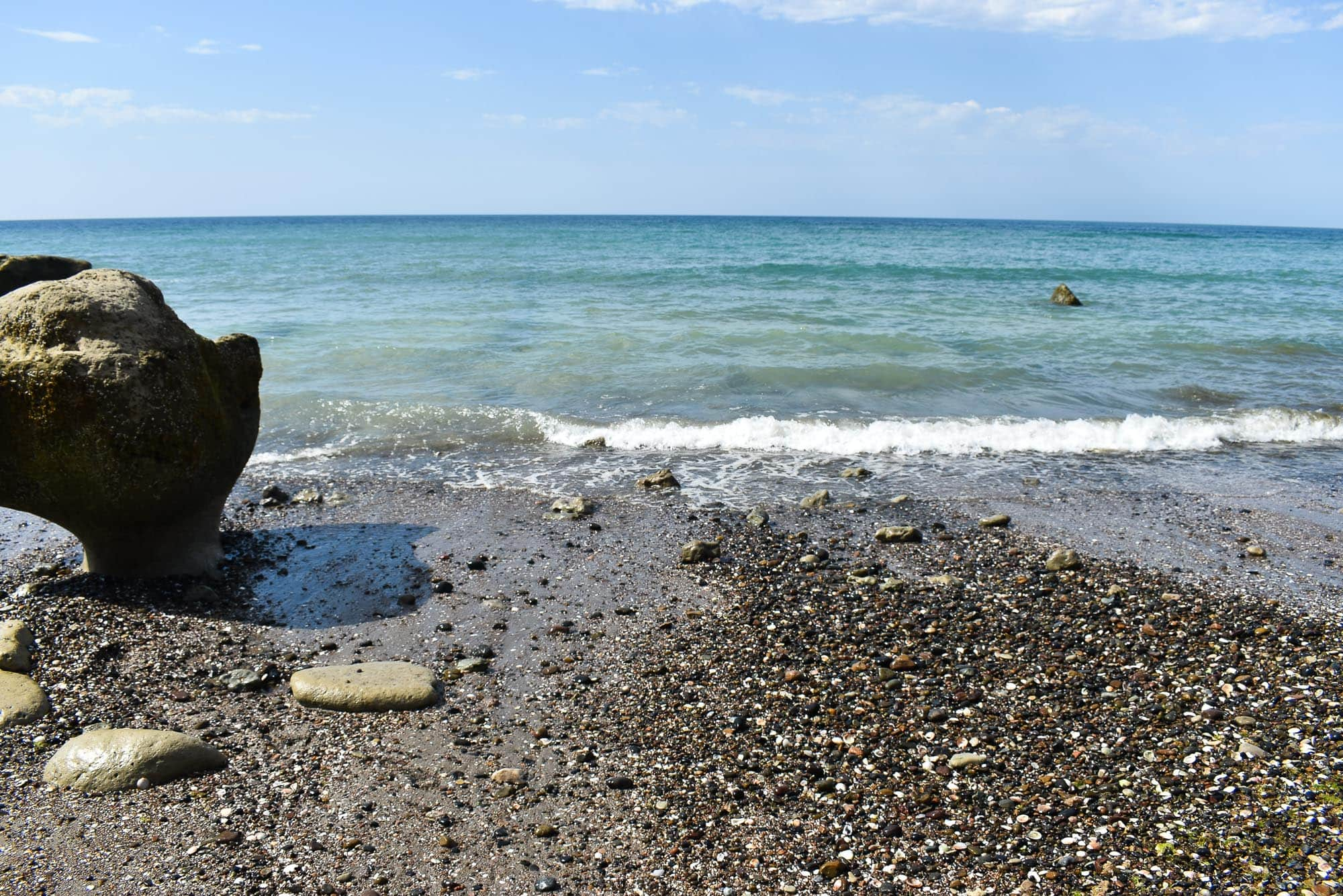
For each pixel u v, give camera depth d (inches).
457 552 255.3
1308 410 371.6
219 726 196.1
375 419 346.0
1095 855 172.1
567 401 366.3
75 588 231.1
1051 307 646.5
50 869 170.1
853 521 274.5
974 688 206.1
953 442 333.4
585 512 276.4
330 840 175.2
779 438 333.1
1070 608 232.2
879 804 181.3
